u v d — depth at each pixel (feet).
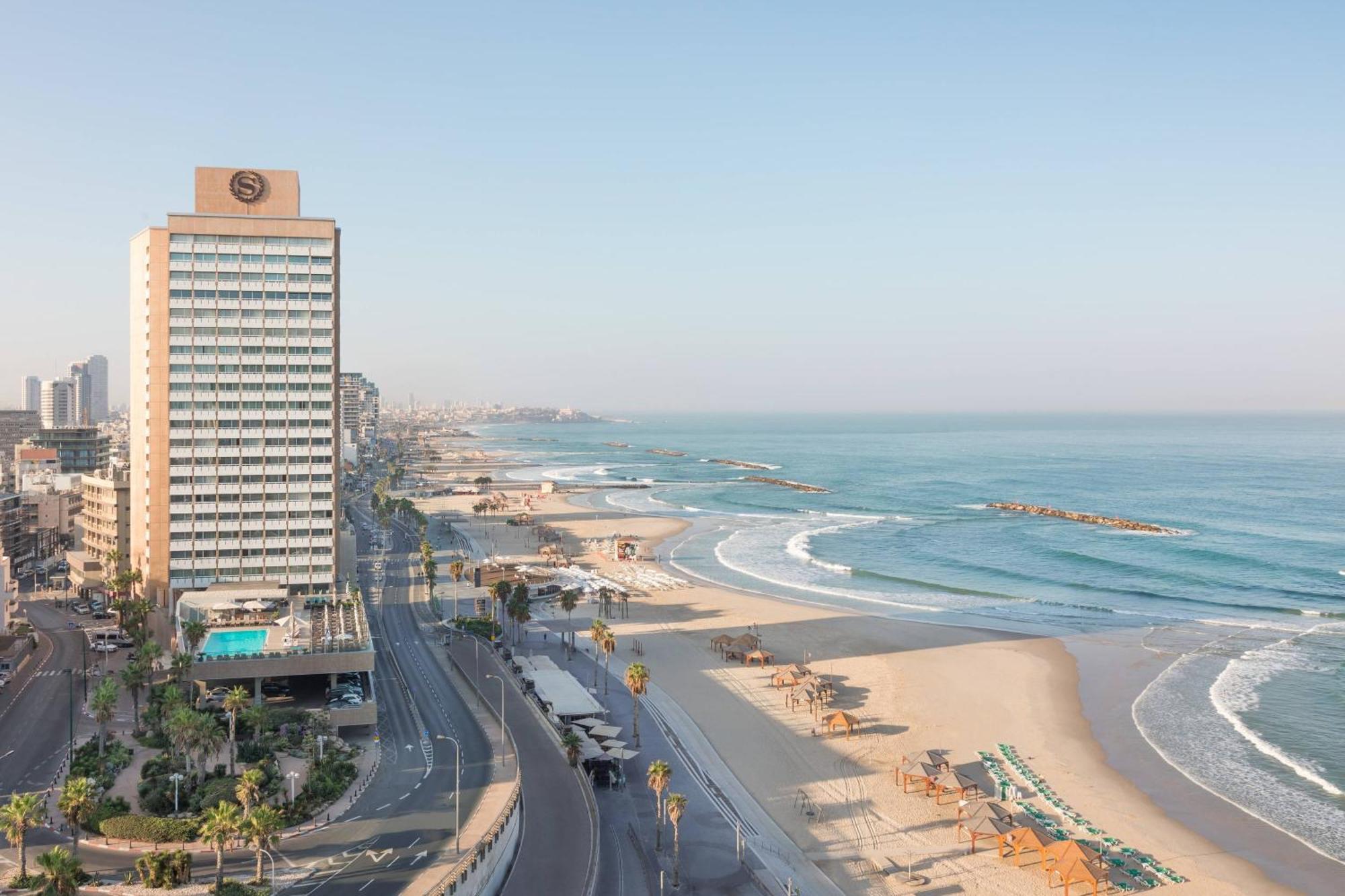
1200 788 347.77
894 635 568.82
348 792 307.37
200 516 529.45
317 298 538.88
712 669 495.00
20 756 335.47
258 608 484.74
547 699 409.49
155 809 285.43
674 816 272.72
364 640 426.10
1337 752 380.99
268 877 245.86
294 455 538.06
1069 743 392.47
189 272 524.93
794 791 343.67
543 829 292.40
